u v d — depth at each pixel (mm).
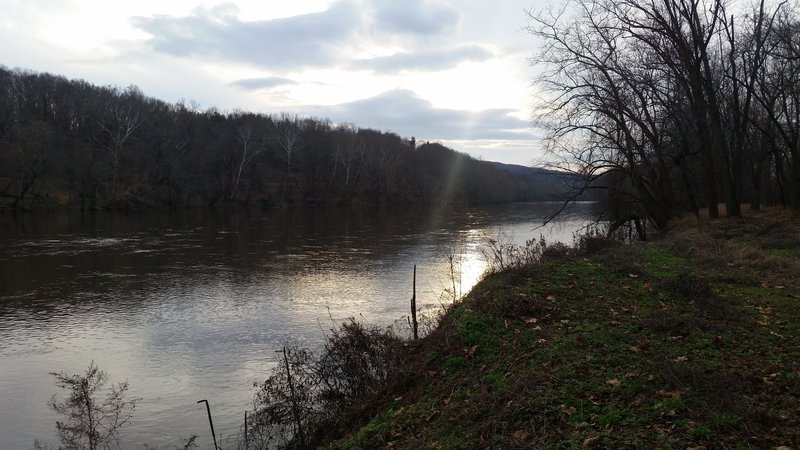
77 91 77688
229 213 65438
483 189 94875
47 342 14477
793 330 6742
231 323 16109
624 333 6977
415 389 7246
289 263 27109
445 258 27797
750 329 6895
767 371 5414
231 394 10828
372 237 39094
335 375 8492
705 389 4988
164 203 68500
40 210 57281
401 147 98750
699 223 20188
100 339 14727
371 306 17844
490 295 9406
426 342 8664
